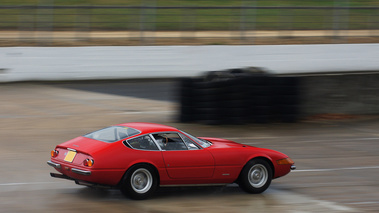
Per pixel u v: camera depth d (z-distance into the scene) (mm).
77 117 25109
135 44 38656
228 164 13312
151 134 12648
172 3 49750
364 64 40906
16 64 33719
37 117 24625
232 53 38281
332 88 29031
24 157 17047
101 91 32719
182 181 12844
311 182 15602
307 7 44812
